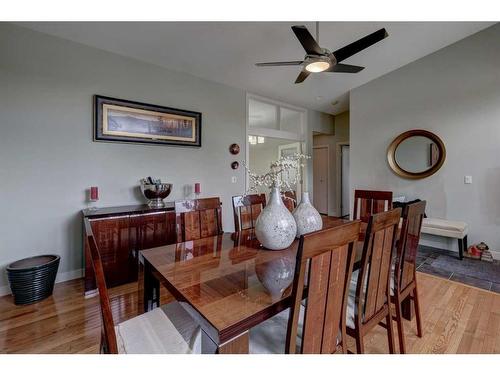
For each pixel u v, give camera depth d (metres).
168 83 3.63
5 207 2.49
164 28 2.75
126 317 2.10
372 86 4.73
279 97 5.15
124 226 2.69
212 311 0.97
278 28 2.92
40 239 2.67
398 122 4.43
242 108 4.61
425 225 3.74
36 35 2.63
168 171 3.64
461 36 3.69
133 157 3.30
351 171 5.07
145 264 1.52
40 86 2.66
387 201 2.50
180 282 1.20
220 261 1.45
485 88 3.58
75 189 2.88
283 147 6.26
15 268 2.25
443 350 1.69
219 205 2.19
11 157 2.52
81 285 2.69
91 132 2.97
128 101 3.22
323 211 7.05
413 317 2.09
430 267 3.20
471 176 3.72
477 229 3.68
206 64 3.61
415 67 4.22
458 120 3.81
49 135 2.71
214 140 4.19
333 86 4.81
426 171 4.13
